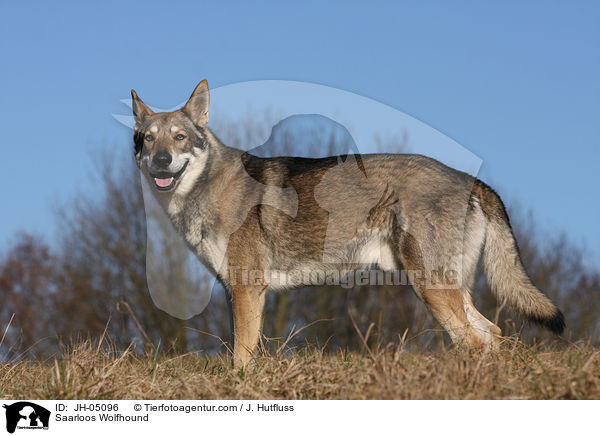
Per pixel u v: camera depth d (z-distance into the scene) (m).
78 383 4.37
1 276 19.27
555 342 5.78
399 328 14.10
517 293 6.32
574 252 18.05
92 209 18.50
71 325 17.72
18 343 7.15
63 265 18.52
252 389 4.32
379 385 4.03
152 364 5.22
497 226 6.40
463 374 4.12
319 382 4.36
